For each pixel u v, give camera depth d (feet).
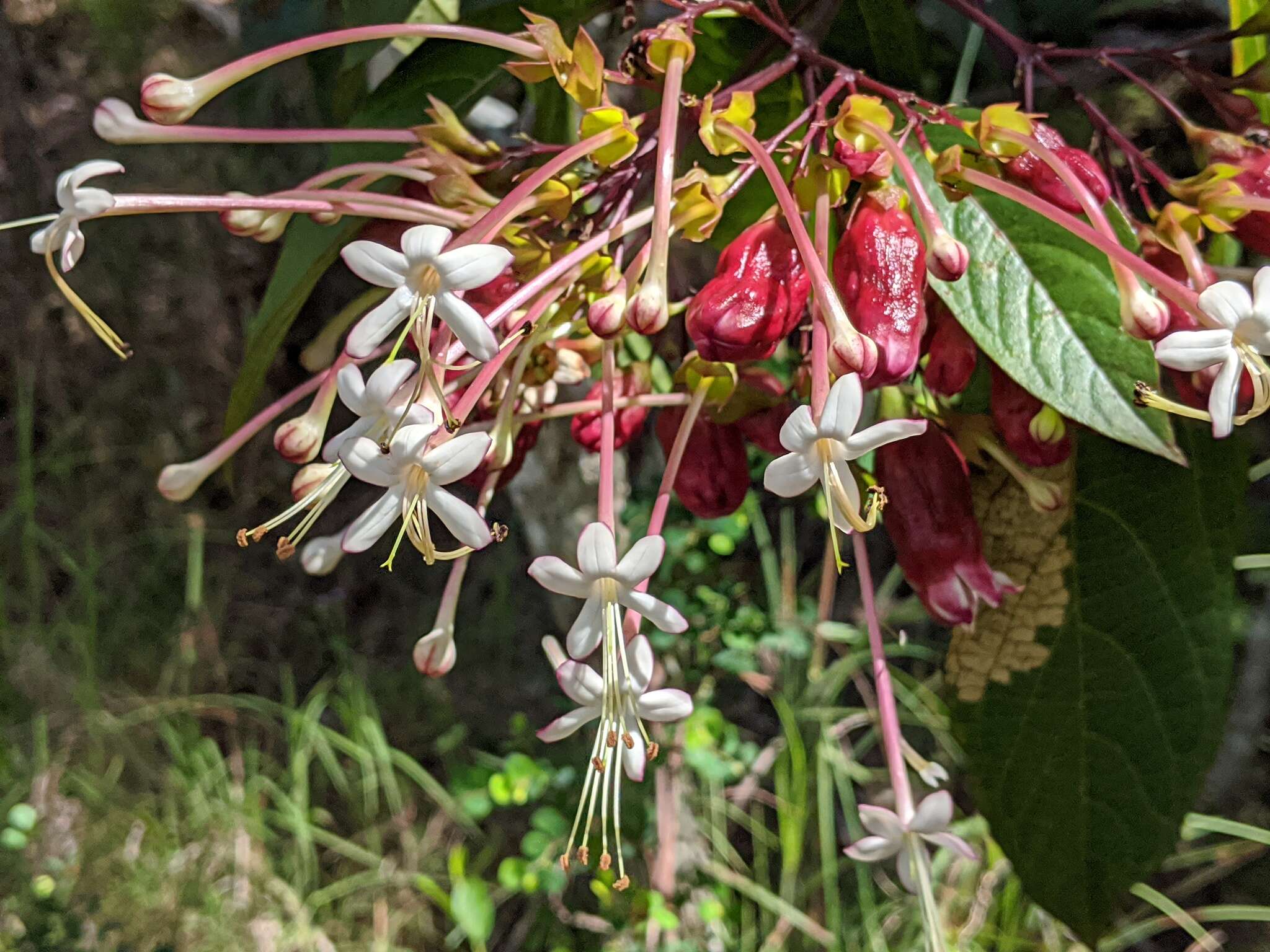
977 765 0.60
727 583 1.60
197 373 2.07
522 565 1.89
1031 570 0.57
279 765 1.73
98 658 1.80
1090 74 0.74
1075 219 0.38
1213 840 1.59
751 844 1.64
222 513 2.04
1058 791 0.59
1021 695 0.59
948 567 0.50
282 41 0.94
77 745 1.68
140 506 2.03
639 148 0.43
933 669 1.73
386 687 1.83
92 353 2.06
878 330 0.40
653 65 0.39
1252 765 1.63
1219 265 0.58
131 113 0.41
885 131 0.40
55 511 2.00
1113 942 1.42
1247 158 0.46
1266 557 0.96
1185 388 0.43
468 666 1.84
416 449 0.35
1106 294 0.41
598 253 0.41
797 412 0.35
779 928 1.48
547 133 0.69
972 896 1.47
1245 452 0.55
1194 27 0.81
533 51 0.41
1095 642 0.57
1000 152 0.42
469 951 1.53
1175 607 0.56
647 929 1.43
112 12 1.89
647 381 0.50
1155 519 0.56
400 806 1.63
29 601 1.88
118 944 1.40
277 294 0.52
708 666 1.60
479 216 0.42
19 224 0.42
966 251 0.37
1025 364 0.41
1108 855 0.58
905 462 0.51
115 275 2.03
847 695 1.75
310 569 0.50
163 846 1.54
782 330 0.41
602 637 0.38
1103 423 0.41
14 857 1.48
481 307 0.42
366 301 0.54
